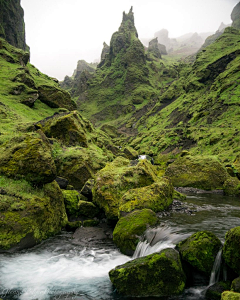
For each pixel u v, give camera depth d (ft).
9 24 311.88
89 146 77.92
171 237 27.25
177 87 392.47
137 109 458.50
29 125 67.15
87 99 570.46
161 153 192.34
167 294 20.01
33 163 34.01
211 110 216.74
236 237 19.57
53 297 20.33
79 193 46.91
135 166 47.21
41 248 29.19
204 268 20.79
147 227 29.09
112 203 38.17
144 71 567.59
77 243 31.42
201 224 34.06
